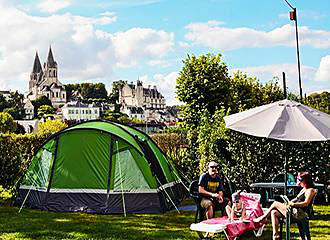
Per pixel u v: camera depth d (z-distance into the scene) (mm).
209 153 11539
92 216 9367
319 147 10422
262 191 10477
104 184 9844
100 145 9992
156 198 9812
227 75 16781
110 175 9875
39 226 8375
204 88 16094
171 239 7344
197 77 16078
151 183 9891
